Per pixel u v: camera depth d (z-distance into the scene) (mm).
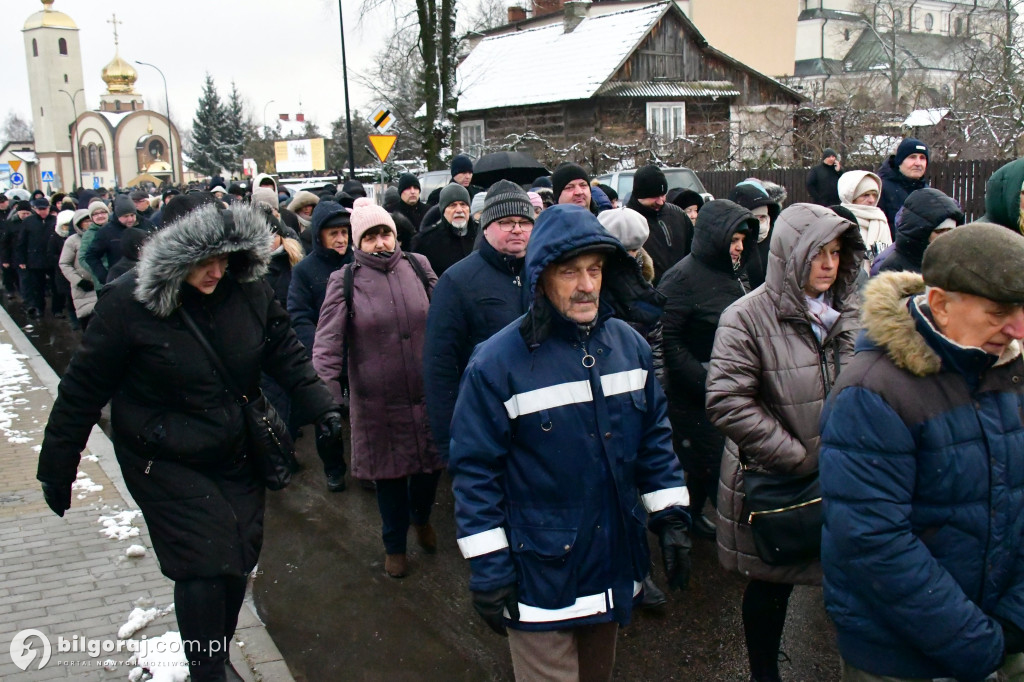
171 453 3129
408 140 32344
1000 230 2094
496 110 27953
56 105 91562
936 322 2186
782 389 3309
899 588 2141
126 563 4598
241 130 77312
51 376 9258
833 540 2268
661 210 6246
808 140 19844
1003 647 2139
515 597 2646
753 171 17734
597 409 2664
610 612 2697
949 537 2197
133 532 4965
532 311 2615
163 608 4105
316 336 4820
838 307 3475
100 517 5211
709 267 4492
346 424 7973
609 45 27297
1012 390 2207
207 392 3145
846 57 58781
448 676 3766
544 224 2627
